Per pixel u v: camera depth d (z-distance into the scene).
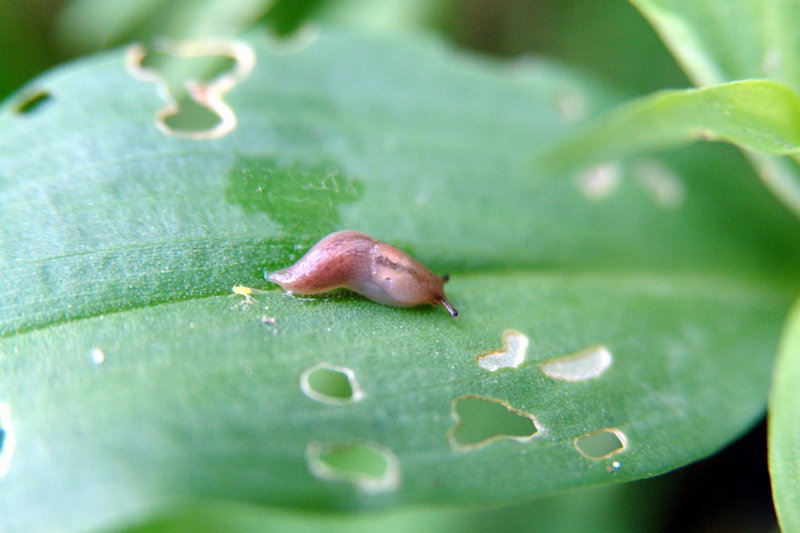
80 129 0.14
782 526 0.13
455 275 0.14
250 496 0.13
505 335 0.14
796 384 0.13
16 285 0.13
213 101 0.15
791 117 0.13
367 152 0.15
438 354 0.14
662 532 0.16
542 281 0.15
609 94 0.17
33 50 0.18
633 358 0.14
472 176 0.15
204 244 0.14
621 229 0.15
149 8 0.17
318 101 0.15
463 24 0.19
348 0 0.18
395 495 0.13
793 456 0.13
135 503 0.12
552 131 0.16
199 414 0.13
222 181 0.14
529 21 0.18
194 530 0.15
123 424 0.13
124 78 0.15
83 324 0.13
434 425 0.13
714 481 0.16
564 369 0.14
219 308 0.14
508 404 0.14
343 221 0.14
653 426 0.14
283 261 0.14
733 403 0.14
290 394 0.13
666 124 0.14
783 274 0.15
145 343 0.13
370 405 0.13
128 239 0.14
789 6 0.14
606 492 0.16
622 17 0.18
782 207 0.16
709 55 0.14
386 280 0.14
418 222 0.15
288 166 0.15
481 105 0.16
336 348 0.14
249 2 0.17
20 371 0.13
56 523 0.12
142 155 0.14
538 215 0.15
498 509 0.16
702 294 0.15
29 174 0.14
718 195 0.16
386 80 0.16
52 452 0.13
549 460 0.13
